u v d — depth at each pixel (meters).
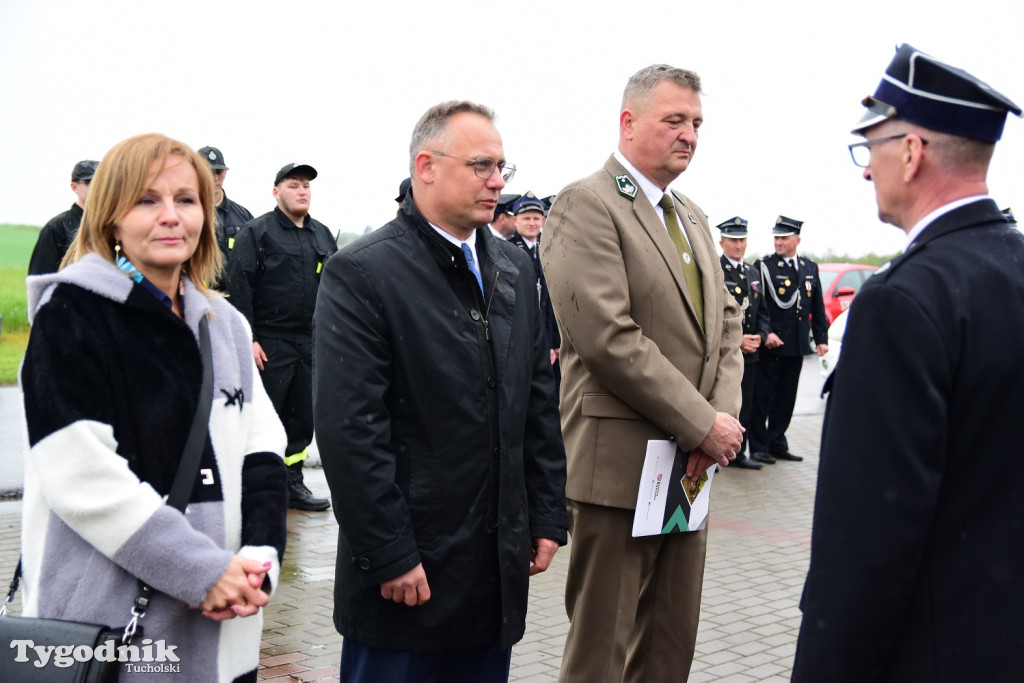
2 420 8.73
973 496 1.88
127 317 2.08
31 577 2.07
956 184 2.00
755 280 9.05
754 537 6.54
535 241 8.31
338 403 2.53
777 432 9.56
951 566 1.89
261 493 2.25
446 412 2.63
